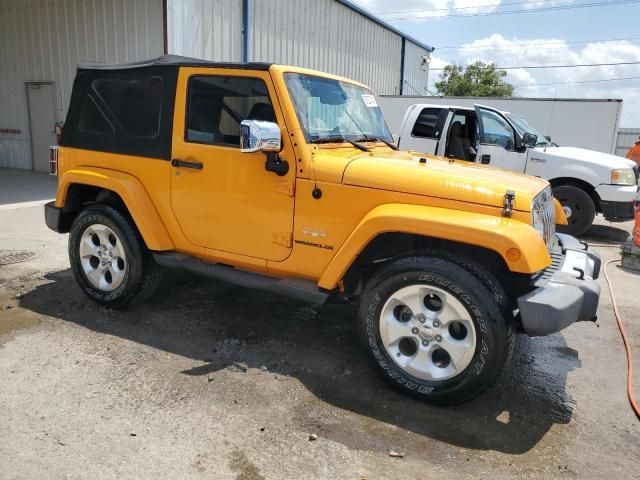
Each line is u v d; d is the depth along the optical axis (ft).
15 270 18.47
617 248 27.07
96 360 12.26
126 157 14.11
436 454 9.46
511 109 55.88
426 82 93.25
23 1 45.21
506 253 9.77
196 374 11.84
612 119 52.06
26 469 8.57
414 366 10.96
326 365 12.51
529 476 8.99
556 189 28.71
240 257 12.93
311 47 54.80
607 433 10.45
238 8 43.34
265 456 9.17
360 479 8.71
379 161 11.76
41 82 46.21
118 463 8.80
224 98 12.61
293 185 11.85
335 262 11.37
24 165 49.24
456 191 10.69
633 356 14.07
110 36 41.22
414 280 10.64
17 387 10.99
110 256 14.65
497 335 10.08
